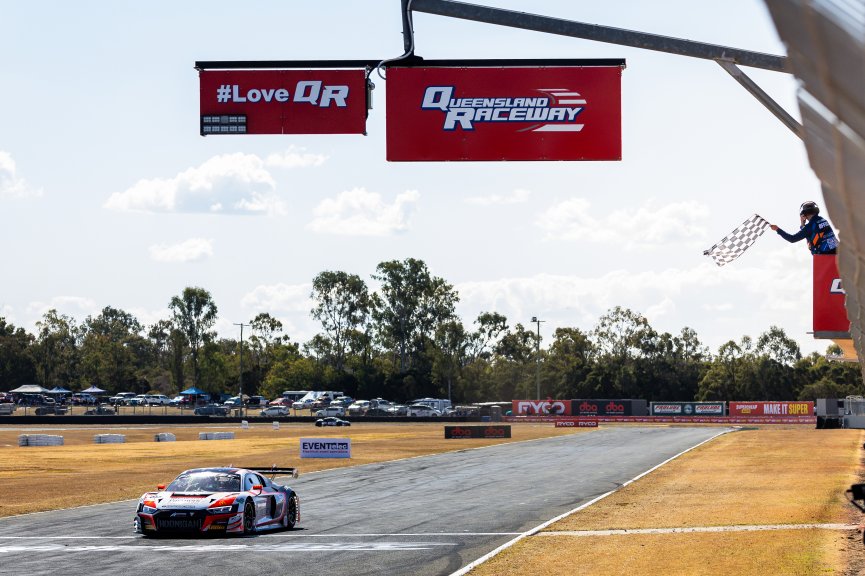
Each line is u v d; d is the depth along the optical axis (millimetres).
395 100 31922
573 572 40438
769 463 117875
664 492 82125
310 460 138375
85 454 154375
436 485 95188
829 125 9414
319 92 32031
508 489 89812
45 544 52156
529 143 31672
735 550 45906
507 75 31703
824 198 11781
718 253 35938
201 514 55219
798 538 49469
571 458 139375
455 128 31859
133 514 69438
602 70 31438
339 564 43844
